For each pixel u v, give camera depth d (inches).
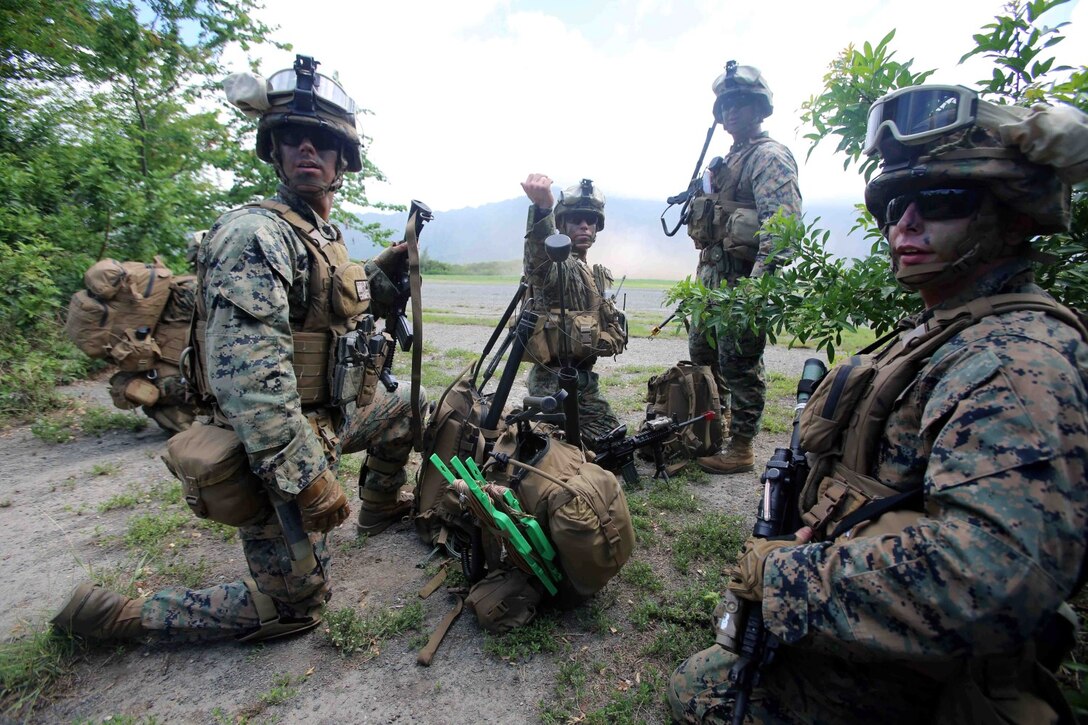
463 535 112.0
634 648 98.1
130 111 418.9
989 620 43.2
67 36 383.2
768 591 55.1
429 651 95.8
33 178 327.3
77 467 181.3
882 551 48.9
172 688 90.9
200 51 435.2
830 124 98.9
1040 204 49.9
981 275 55.3
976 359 48.3
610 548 95.1
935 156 51.4
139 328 186.4
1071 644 56.7
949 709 53.6
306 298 91.4
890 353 61.7
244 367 78.9
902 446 55.9
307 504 84.6
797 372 309.9
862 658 53.1
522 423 109.2
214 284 80.5
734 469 169.0
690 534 132.1
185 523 142.4
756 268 140.4
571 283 150.6
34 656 92.7
